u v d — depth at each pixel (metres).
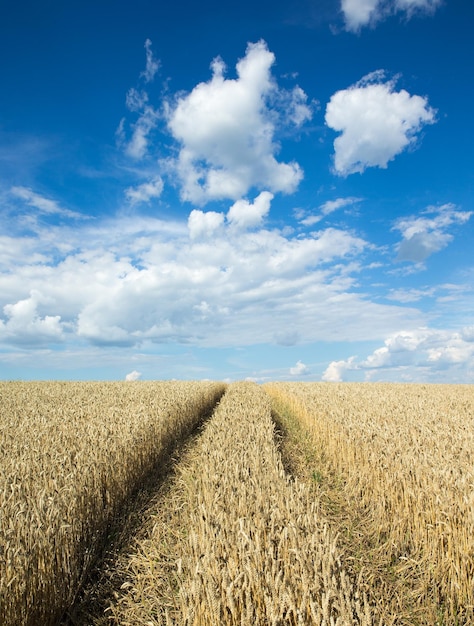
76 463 7.34
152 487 9.43
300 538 4.62
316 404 15.82
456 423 11.44
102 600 5.46
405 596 5.39
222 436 10.45
